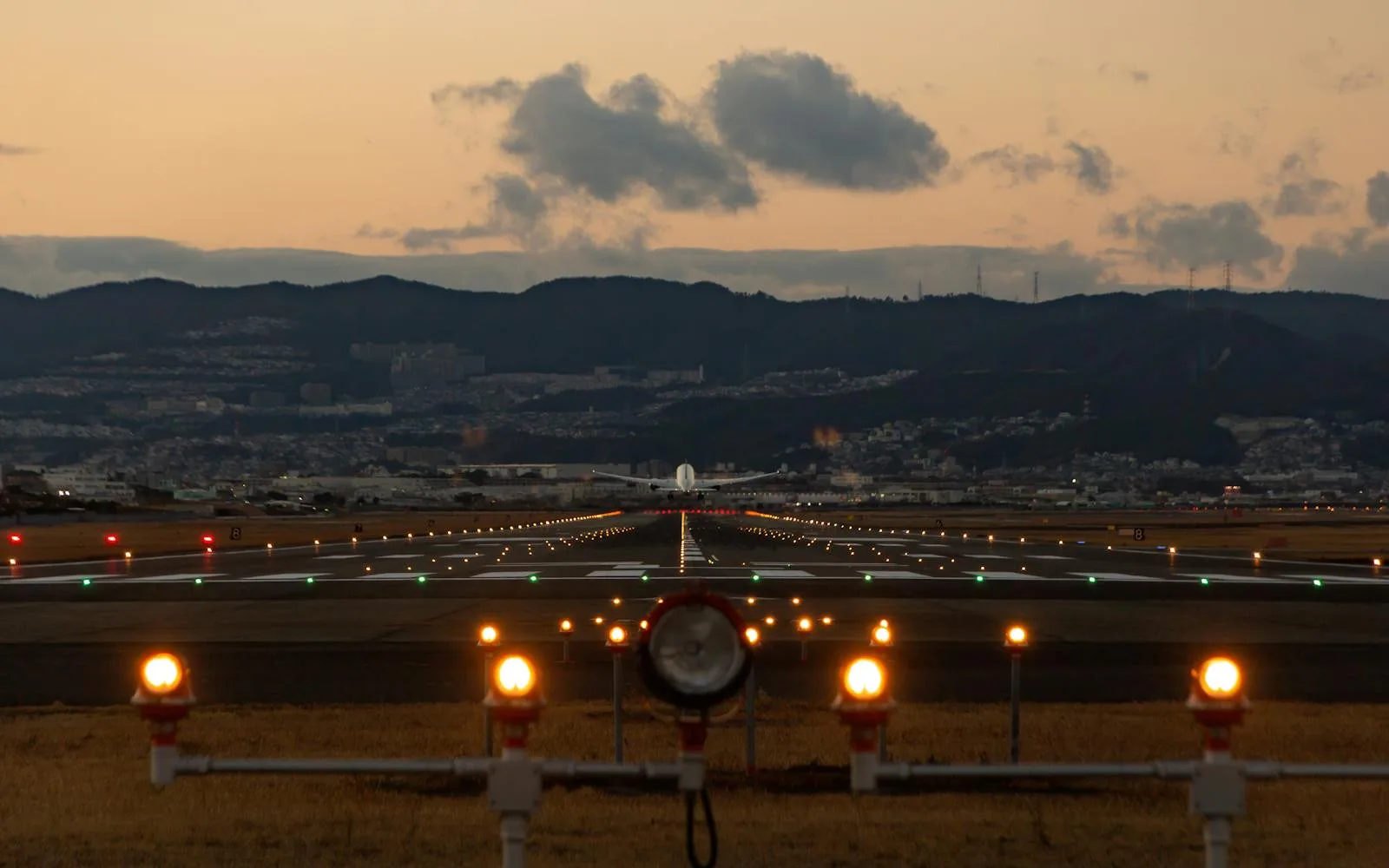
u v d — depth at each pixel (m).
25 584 101.69
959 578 104.25
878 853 24.92
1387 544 179.50
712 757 34.81
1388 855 25.03
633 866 24.09
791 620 71.75
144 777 32.25
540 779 16.98
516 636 64.75
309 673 52.88
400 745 37.12
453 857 24.83
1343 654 58.50
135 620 73.81
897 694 47.41
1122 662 55.75
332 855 24.94
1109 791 30.58
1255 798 29.84
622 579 103.25
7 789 30.84
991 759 34.81
